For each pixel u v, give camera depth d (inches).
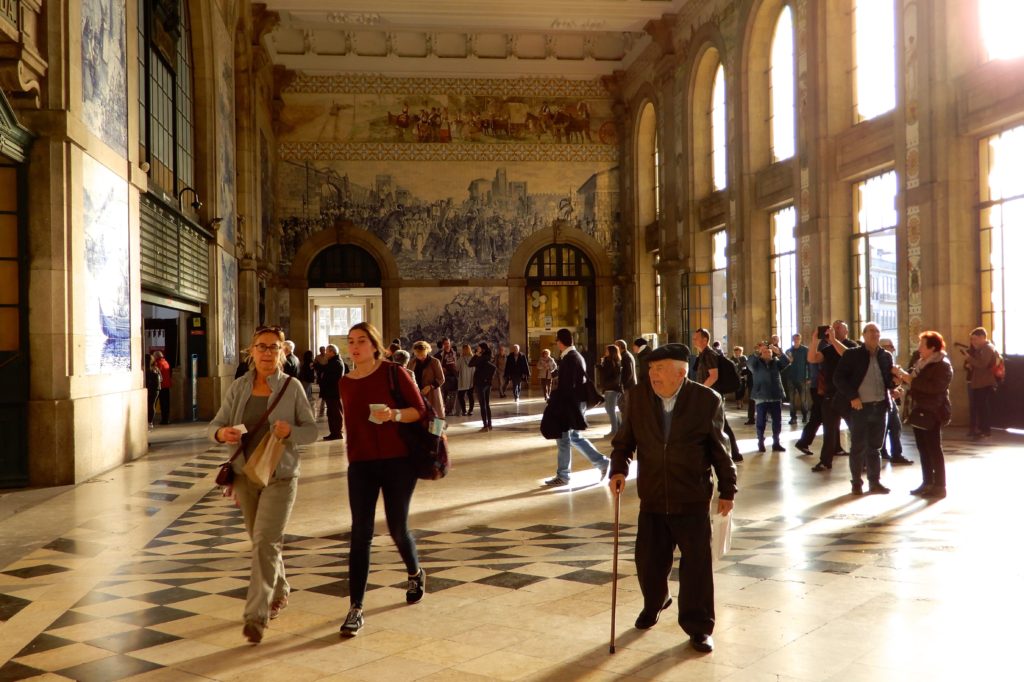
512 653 195.0
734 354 772.6
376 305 1640.0
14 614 232.1
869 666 180.5
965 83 658.2
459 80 1461.6
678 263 1218.6
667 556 207.6
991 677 172.6
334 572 274.5
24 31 435.8
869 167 789.2
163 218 685.9
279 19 1181.7
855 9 833.5
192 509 397.1
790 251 954.1
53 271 459.8
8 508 399.2
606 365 647.8
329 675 183.5
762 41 1002.7
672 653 192.5
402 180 1451.8
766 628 207.2
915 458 519.5
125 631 215.8
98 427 502.6
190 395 860.0
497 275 1466.5
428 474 229.5
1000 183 647.8
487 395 777.6
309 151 1438.2
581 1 1208.8
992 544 286.0
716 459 200.7
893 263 773.9
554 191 1477.6
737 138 1026.1
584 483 465.4
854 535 309.4
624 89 1459.2
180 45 805.9
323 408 992.2
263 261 1237.1
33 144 455.8
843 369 404.2
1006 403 642.8
